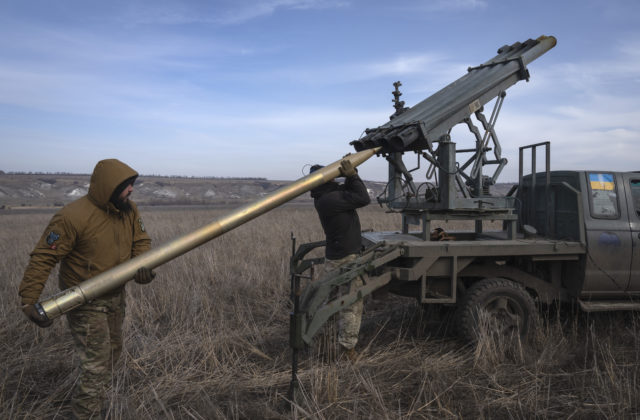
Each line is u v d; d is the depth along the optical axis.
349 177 3.77
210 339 3.95
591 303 4.38
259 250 8.81
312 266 4.68
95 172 2.67
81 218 2.60
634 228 4.35
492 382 3.36
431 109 4.36
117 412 2.83
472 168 4.72
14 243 11.30
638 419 2.78
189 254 8.20
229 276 6.65
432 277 4.32
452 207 4.32
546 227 4.75
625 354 3.89
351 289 3.77
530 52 4.62
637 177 4.52
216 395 3.22
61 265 2.76
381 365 3.70
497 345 3.88
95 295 2.57
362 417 2.88
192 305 5.21
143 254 2.76
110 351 2.93
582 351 3.92
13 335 4.43
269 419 2.88
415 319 4.89
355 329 3.83
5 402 3.05
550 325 4.62
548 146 4.73
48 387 3.43
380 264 3.76
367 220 17.22
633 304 4.34
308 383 3.36
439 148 4.41
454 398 3.18
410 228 13.47
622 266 4.32
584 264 4.28
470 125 4.58
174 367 3.67
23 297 2.47
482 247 4.05
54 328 4.46
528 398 3.08
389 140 4.01
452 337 4.38
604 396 3.00
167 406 3.06
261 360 3.89
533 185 5.11
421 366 3.60
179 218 20.42
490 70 4.65
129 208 2.88
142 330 4.64
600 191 4.41
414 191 4.62
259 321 4.96
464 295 4.11
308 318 3.22
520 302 4.06
